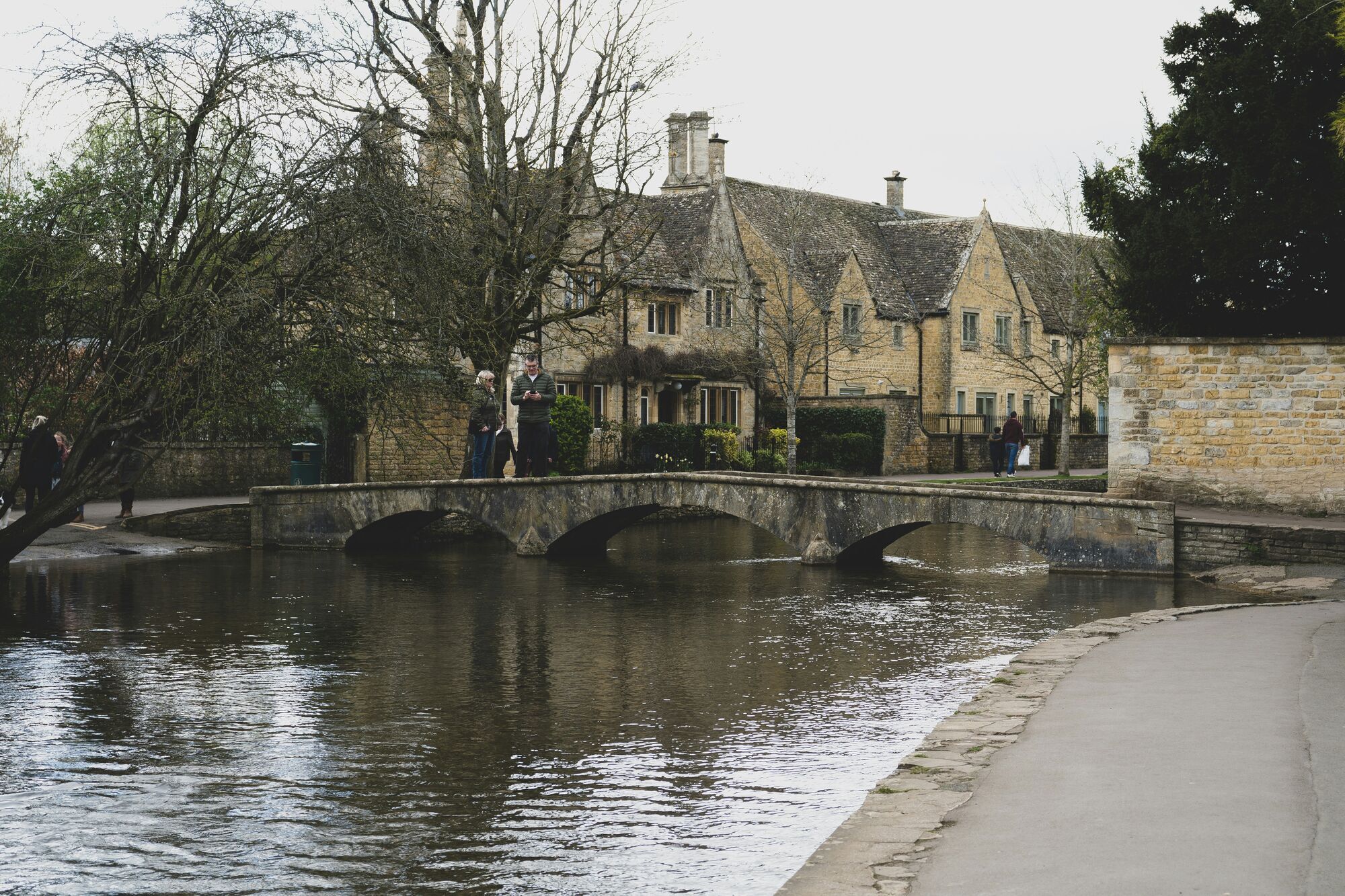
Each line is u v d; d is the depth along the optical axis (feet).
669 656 43.32
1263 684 31.04
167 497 102.99
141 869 22.48
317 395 63.00
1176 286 83.30
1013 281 201.77
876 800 21.90
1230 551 64.28
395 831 24.48
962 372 190.60
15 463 90.94
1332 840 18.29
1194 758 23.52
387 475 106.83
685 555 80.38
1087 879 17.25
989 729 27.25
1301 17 76.64
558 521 77.82
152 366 56.75
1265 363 77.41
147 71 55.67
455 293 61.57
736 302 161.48
